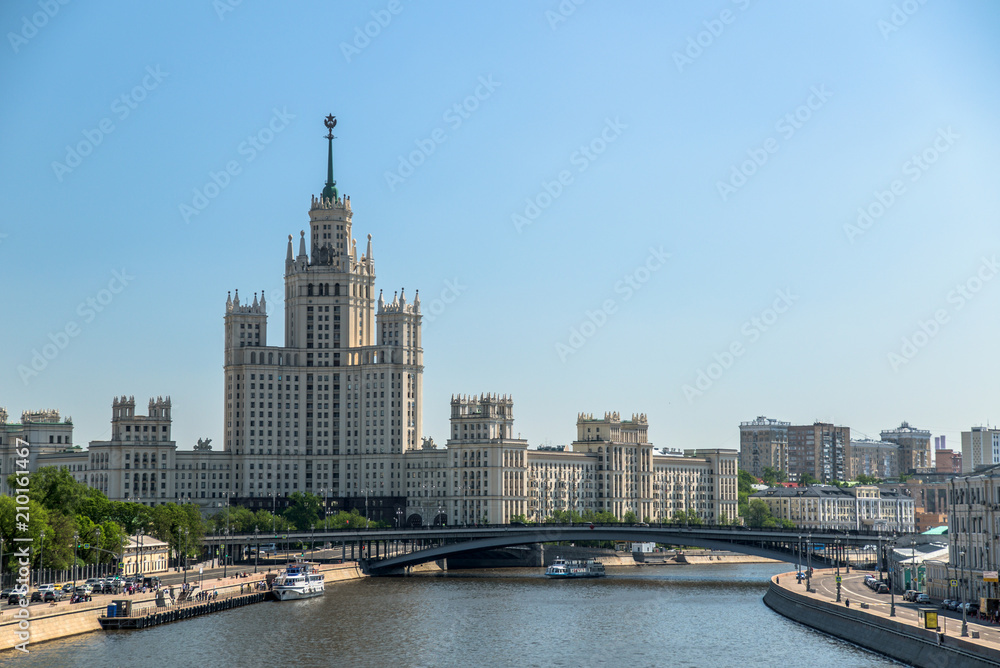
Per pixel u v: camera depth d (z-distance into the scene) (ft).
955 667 526.16
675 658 645.10
